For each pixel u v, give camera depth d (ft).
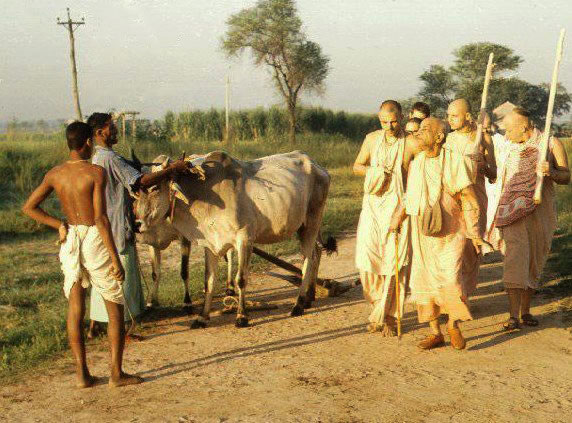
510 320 20.52
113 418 15.20
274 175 23.91
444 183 18.48
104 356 19.51
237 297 24.64
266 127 142.92
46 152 65.36
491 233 24.08
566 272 26.91
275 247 35.78
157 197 20.81
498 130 28.63
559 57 19.13
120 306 16.90
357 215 46.62
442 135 18.31
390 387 16.60
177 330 22.06
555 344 19.38
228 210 21.95
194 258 34.71
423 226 18.24
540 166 19.45
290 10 139.95
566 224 37.45
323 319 22.88
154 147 88.17
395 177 20.36
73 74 107.96
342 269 31.22
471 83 147.84
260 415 15.12
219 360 18.90
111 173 20.13
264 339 20.79
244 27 137.59
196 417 15.11
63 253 16.39
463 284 18.75
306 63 139.54
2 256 34.94
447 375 17.29
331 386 16.75
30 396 16.66
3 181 56.29
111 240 16.14
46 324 22.35
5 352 19.86
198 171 21.26
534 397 15.76
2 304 25.62
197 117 138.31
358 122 163.12
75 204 16.11
